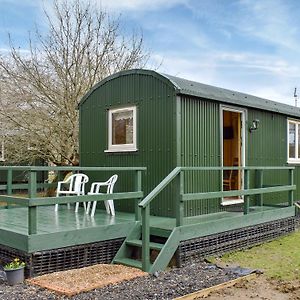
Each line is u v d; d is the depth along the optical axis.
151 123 7.18
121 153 7.70
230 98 7.79
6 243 5.46
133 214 7.15
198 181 7.16
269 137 9.23
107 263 5.80
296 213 9.52
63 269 5.36
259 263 6.09
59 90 13.39
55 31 14.12
